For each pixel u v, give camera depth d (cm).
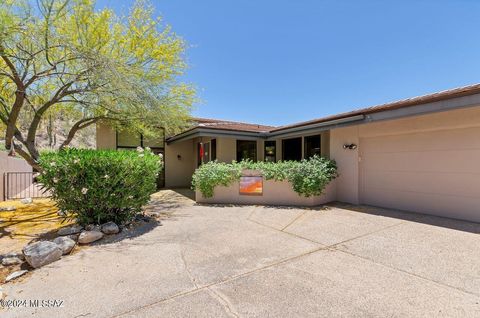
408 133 727
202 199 930
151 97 804
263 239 494
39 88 853
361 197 846
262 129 1311
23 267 369
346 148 873
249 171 897
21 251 429
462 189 621
